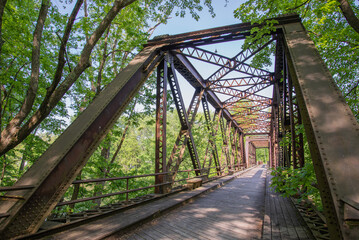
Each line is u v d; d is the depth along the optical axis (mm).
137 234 4320
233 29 7727
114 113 5461
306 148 6434
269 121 28781
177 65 11297
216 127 16516
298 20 6414
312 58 4500
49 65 9695
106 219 4816
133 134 38281
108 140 10516
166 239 4059
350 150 2531
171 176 8992
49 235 3652
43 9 5242
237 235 4270
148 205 6371
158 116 8562
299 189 6434
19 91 8766
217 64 10766
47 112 5105
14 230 3072
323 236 3252
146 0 8258
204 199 8305
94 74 11391
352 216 1945
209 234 4328
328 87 3600
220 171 17141
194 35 8164
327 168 2424
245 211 6328
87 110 5180
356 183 2188
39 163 3963
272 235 3684
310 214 4664
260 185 12922
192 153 11789
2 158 10594
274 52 10016
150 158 26859
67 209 8258
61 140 4422
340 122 2922
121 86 5840
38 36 5164
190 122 11891
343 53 5852
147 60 7500
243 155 34219
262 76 12547
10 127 4828
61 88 5156
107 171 11562
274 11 5402
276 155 18266
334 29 5852
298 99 4559
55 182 3760
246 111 23594
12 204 3250
